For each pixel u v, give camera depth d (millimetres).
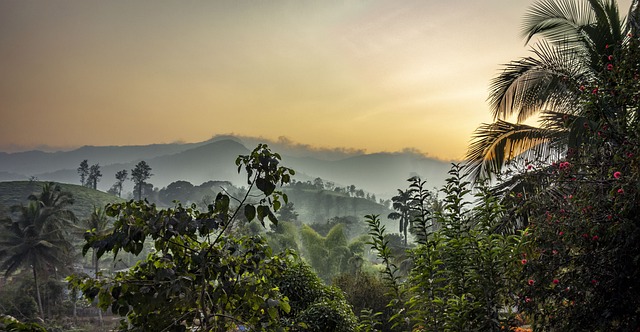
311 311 7016
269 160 3064
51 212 48156
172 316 3070
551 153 9008
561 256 4133
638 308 3834
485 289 4359
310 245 42062
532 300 4223
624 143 4258
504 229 5816
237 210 3191
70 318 41906
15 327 2652
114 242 2998
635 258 3760
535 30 9891
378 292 11578
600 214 4098
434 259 4793
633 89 4520
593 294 4066
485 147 9977
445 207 5004
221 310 3352
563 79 7859
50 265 47781
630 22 7656
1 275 56625
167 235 3049
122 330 3070
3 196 100312
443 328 4500
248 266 3279
